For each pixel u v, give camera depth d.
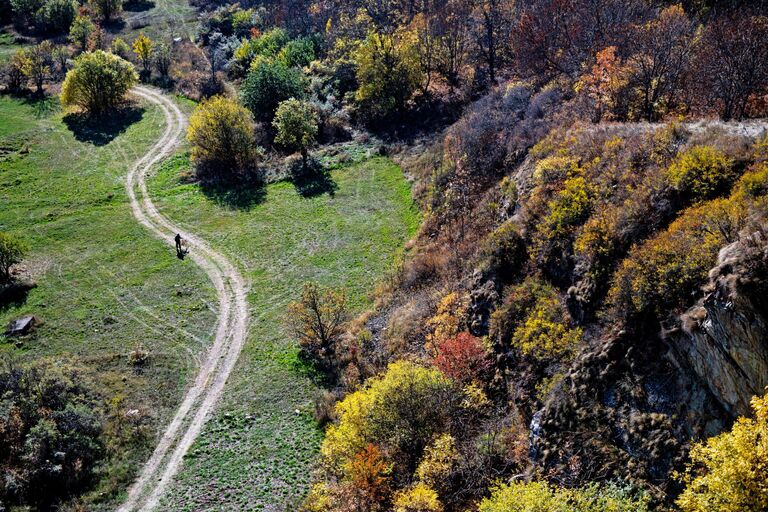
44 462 28.02
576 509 17.64
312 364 36.12
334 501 24.59
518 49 55.66
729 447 14.56
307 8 98.12
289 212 54.19
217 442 31.02
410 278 40.38
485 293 31.25
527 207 32.12
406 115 68.25
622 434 20.03
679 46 39.59
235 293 44.03
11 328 39.53
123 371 36.00
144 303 43.00
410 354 33.22
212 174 61.47
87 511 27.06
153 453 30.48
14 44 99.12
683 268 19.92
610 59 38.59
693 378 18.70
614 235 25.17
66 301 43.22
